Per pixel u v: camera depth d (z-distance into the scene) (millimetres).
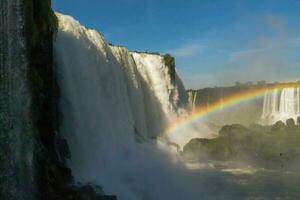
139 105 53219
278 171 43469
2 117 20344
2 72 20531
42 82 24844
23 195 20562
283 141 47438
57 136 29078
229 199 32594
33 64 23625
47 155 23797
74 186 23609
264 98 76938
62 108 34094
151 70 60531
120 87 47375
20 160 20703
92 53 41594
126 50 52719
